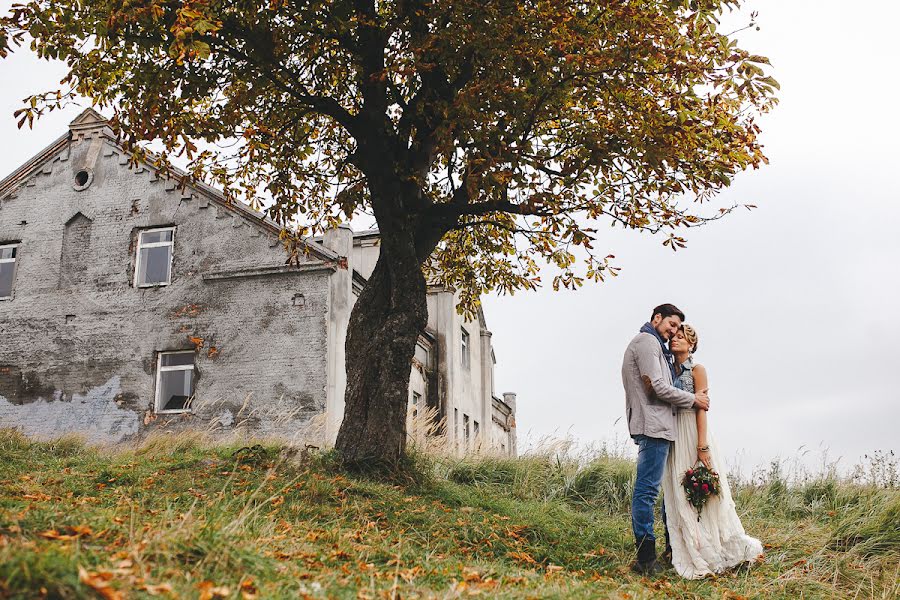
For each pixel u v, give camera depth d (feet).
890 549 22.67
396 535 20.61
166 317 65.92
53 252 69.82
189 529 13.67
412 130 34.40
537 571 19.69
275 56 30.37
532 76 28.81
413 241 32.83
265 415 62.08
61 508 16.48
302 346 62.85
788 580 19.07
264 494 23.38
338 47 32.35
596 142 29.25
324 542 17.85
